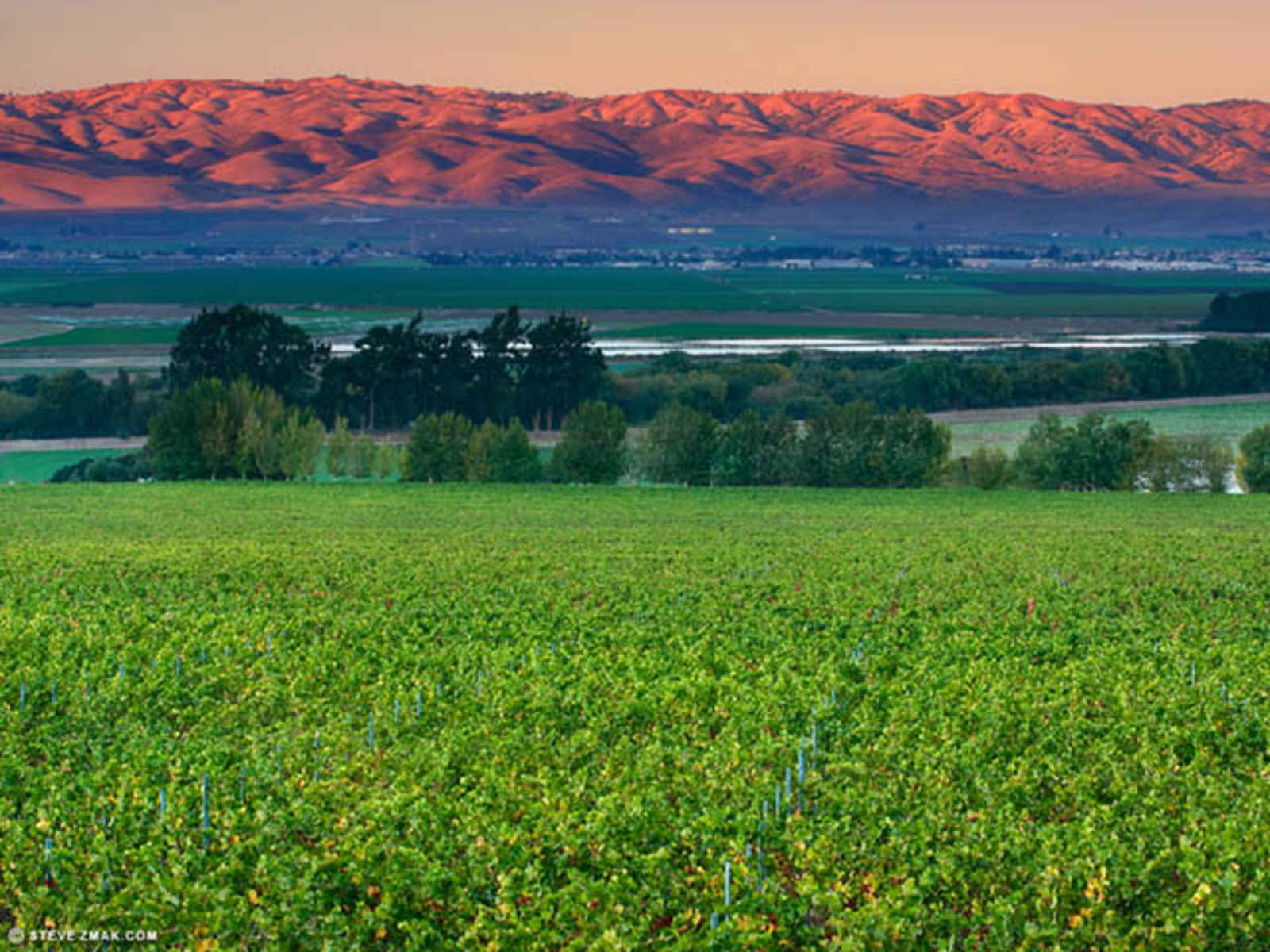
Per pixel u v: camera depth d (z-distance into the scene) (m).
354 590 108.12
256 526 159.75
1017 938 39.53
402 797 47.16
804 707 62.28
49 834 45.03
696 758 54.53
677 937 39.09
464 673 71.56
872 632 86.81
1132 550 134.62
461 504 185.50
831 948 38.09
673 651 77.94
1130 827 46.22
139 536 148.88
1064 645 81.31
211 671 70.56
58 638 77.88
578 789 49.72
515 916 39.47
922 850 43.78
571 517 170.50
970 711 60.41
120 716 63.47
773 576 116.25
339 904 41.53
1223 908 39.16
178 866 41.22
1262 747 58.12
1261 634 89.44
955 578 113.88
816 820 46.84
